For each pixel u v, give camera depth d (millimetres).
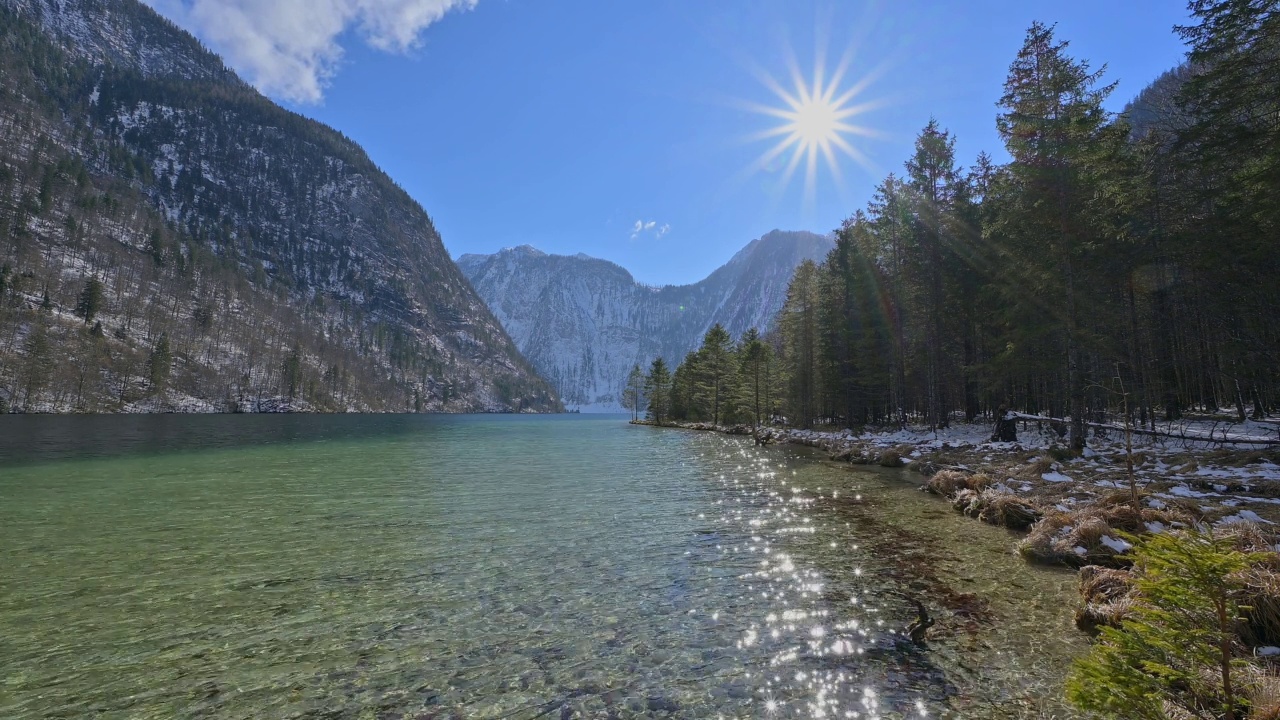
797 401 59969
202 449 37125
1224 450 19734
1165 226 26859
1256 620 5918
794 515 15156
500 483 21641
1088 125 22594
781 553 11266
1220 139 20688
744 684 5906
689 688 5832
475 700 5629
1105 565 9805
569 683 5969
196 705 5578
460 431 71562
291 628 7512
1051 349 27844
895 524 14016
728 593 8875
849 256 47656
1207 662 4117
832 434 46500
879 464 27703
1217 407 36906
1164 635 4309
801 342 57219
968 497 15953
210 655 6703
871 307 45250
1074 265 24906
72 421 73500
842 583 9344
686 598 8648
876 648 6793
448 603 8461
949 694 5660
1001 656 6559
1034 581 9406
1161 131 30438
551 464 29312
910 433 37219
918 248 37719
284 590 9055
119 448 36844
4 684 6004
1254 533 8625
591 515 15203
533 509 16078
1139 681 4277
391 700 5641
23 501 17438
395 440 50312
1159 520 10914
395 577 9727
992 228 27359
